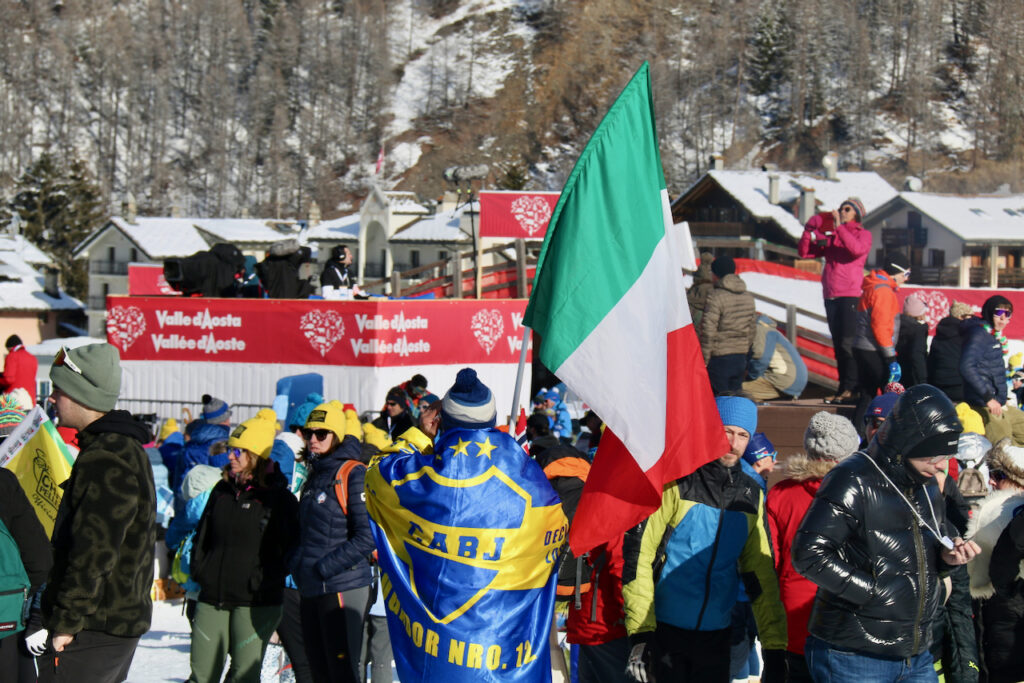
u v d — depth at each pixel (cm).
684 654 873
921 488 802
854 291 2242
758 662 1222
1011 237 7338
